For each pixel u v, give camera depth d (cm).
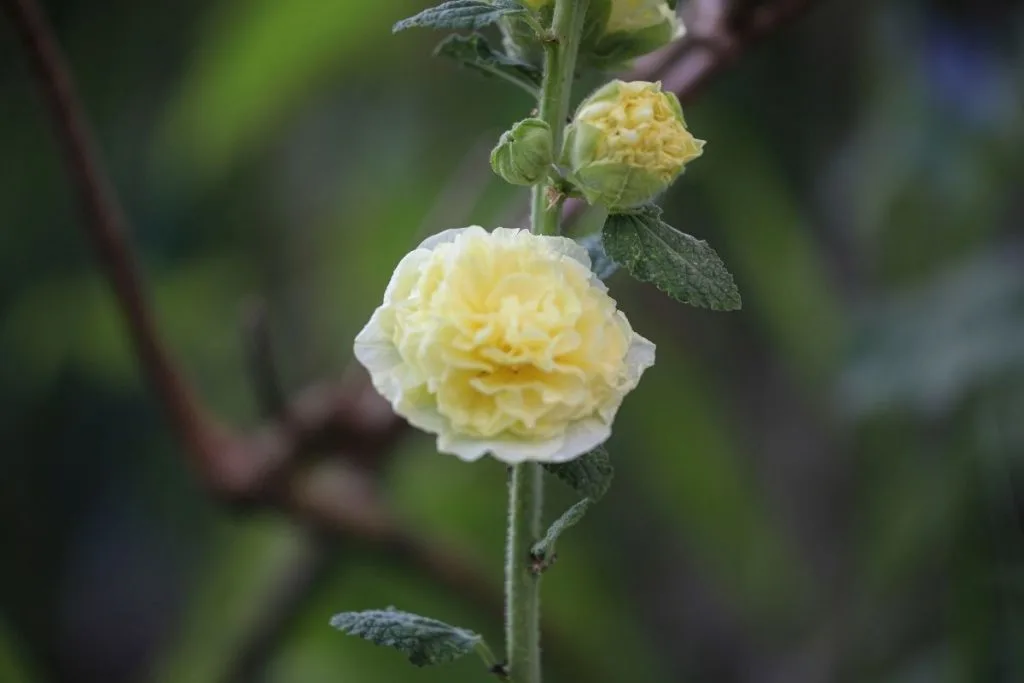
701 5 124
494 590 149
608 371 96
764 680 168
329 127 172
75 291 168
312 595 153
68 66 168
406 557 145
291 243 181
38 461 176
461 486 161
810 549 166
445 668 151
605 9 101
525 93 158
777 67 151
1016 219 142
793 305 155
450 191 155
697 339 165
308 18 146
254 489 138
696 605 177
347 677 154
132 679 184
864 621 154
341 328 174
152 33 169
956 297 139
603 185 97
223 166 168
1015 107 136
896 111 144
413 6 152
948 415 138
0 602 176
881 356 141
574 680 156
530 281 96
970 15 136
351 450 141
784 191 154
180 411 134
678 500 162
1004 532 133
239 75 150
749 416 171
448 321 95
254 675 155
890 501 150
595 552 165
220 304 178
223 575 161
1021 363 132
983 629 133
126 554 183
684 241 98
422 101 167
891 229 148
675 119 98
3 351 170
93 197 127
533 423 95
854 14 149
